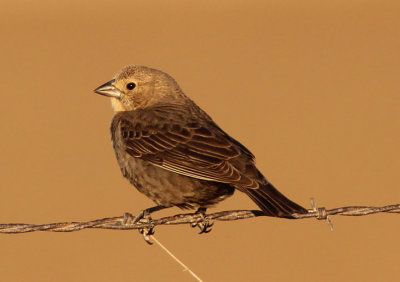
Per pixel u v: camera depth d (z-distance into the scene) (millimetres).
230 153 6648
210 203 6883
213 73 24062
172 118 7109
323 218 6535
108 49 28328
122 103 7844
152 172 6898
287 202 6250
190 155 6727
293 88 21703
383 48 26906
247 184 6348
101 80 23031
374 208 6555
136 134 7062
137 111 7375
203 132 6863
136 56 26859
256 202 6270
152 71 7828
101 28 33531
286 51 27422
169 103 7664
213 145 6730
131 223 6445
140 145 6988
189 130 6895
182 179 6750
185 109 7461
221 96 20875
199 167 6602
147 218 6602
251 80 22891
